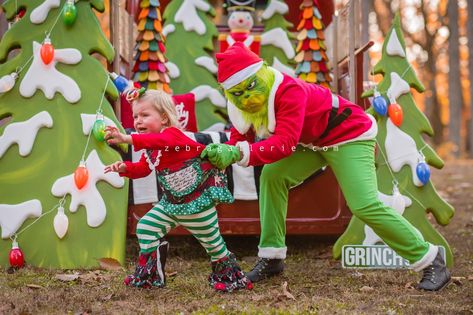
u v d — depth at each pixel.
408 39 22.44
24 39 4.06
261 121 3.25
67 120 3.97
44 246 3.83
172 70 5.73
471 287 3.37
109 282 3.45
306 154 3.47
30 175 3.93
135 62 4.96
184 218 3.14
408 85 4.27
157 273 3.27
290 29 6.17
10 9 4.12
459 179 10.08
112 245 3.83
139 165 3.14
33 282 3.44
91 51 4.08
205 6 5.86
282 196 3.54
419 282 3.42
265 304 3.01
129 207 4.16
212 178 3.13
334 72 5.25
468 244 4.82
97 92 4.02
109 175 3.92
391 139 4.19
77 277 3.49
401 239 3.30
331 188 4.31
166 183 3.11
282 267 3.65
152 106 3.11
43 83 4.01
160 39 4.97
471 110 17.41
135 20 5.93
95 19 4.11
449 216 4.11
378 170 4.17
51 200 3.89
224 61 3.13
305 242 4.90
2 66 4.05
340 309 2.91
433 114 23.64
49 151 3.95
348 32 4.64
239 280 3.29
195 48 5.78
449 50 17.45
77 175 3.84
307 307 2.94
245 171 4.24
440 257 3.34
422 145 4.20
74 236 3.84
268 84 3.14
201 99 5.69
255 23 5.99
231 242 4.94
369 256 3.90
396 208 4.08
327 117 3.32
